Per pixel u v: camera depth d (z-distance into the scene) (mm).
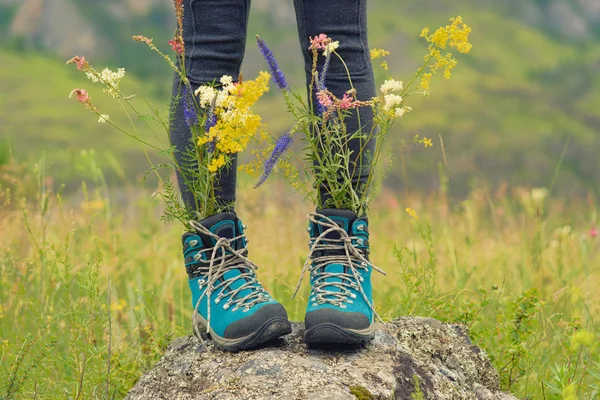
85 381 2490
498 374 2443
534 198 4723
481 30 178750
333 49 2168
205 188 2209
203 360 2170
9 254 3668
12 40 165750
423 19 173750
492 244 4664
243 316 2127
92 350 2432
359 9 2264
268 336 2109
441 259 4504
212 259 2209
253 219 4680
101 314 2523
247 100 2084
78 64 2156
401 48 146500
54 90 124500
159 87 114125
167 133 2256
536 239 4250
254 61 81188
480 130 96875
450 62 2246
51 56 159625
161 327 3078
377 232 4906
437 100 110312
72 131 93688
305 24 2254
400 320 2484
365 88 2285
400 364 2166
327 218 2234
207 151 2168
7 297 3338
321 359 2115
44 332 2566
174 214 2281
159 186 3551
